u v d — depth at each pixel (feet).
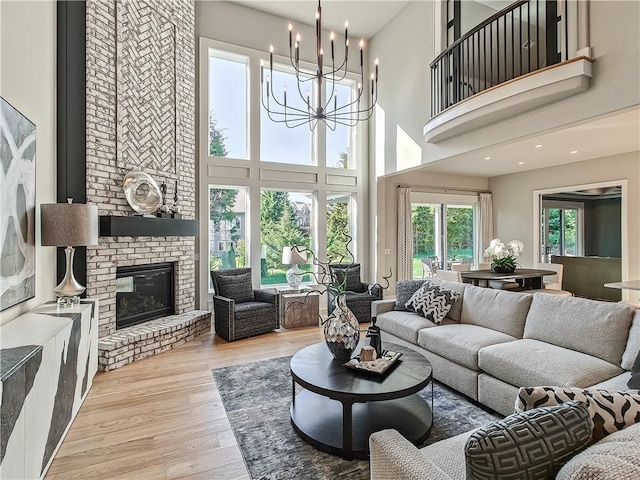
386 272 21.71
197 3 17.10
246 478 6.23
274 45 19.03
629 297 19.15
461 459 4.49
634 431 3.05
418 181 23.54
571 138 15.93
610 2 10.01
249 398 9.28
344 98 21.40
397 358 8.14
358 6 18.48
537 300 9.57
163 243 14.60
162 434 7.59
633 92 9.52
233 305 14.33
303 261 17.56
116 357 11.35
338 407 8.44
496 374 8.21
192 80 16.22
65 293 9.22
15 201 7.53
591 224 24.93
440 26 16.40
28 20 8.97
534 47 18.94
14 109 7.47
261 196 19.21
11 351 5.78
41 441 6.05
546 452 2.97
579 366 7.26
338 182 21.04
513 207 24.76
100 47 12.17
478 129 14.34
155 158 14.26
